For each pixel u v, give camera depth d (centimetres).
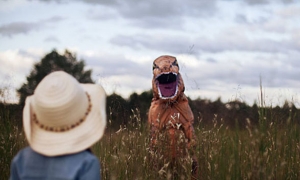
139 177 595
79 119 347
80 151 342
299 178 570
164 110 664
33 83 1355
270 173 531
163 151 629
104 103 358
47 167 340
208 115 792
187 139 642
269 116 597
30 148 354
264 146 547
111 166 625
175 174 624
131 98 862
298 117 617
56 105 340
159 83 663
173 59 670
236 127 580
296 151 590
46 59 1438
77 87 349
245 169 549
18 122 698
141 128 697
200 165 627
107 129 701
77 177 335
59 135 344
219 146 617
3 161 624
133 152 646
